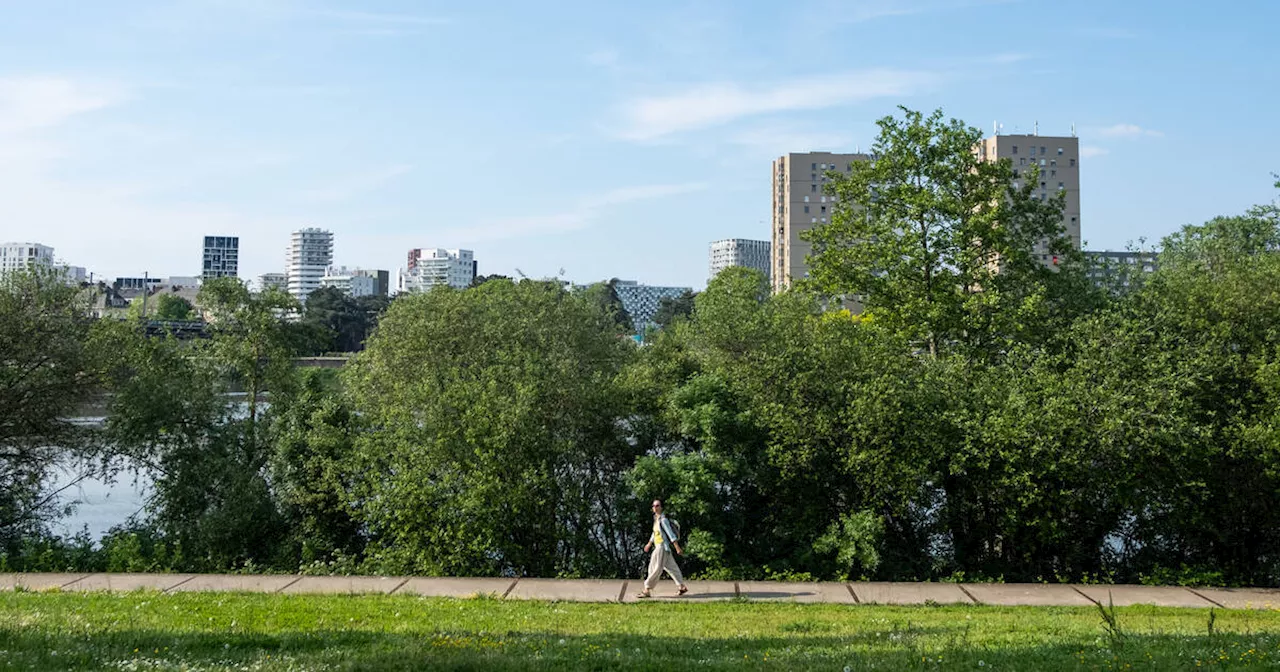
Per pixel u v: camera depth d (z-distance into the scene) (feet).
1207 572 69.92
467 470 77.00
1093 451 69.77
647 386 88.28
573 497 80.53
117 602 46.55
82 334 98.02
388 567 74.33
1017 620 45.39
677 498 73.72
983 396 73.15
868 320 102.32
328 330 147.64
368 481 81.41
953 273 96.63
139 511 97.14
